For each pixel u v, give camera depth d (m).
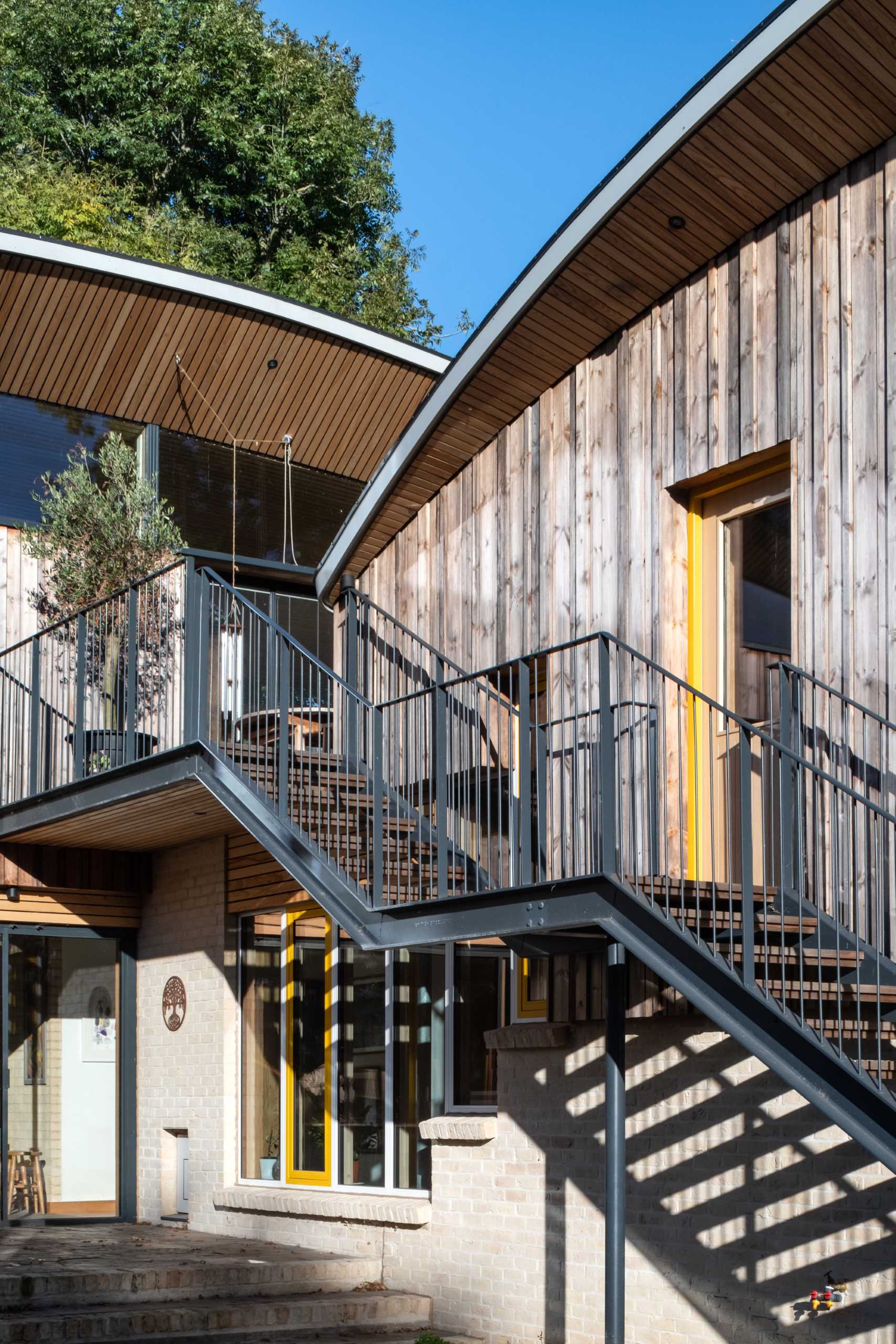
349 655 12.73
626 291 10.12
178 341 15.09
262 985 12.83
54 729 14.10
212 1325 9.61
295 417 16.25
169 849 14.05
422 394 16.50
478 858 8.86
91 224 26.67
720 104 8.55
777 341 9.19
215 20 30.27
